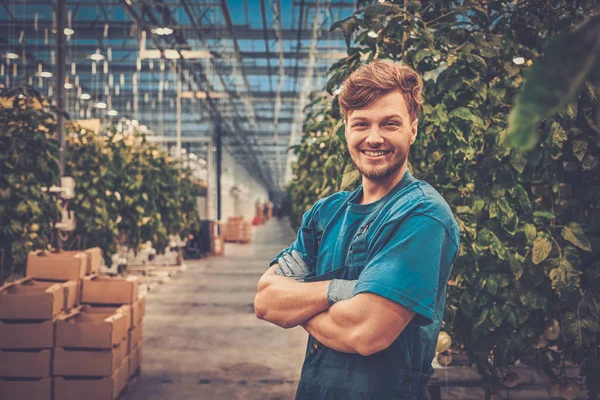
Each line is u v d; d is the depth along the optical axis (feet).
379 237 2.97
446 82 6.59
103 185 20.07
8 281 14.53
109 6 34.60
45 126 14.39
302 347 15.40
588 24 0.78
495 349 7.30
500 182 6.66
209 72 45.93
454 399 9.33
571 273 6.41
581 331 6.49
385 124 3.08
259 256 44.57
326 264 3.42
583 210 6.82
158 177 26.12
